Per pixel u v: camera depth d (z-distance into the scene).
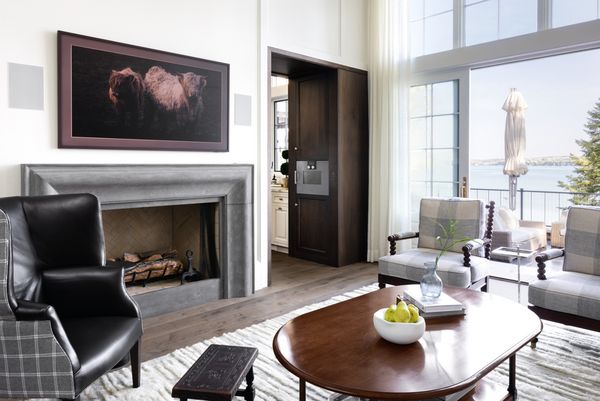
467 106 4.47
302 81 5.16
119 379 2.21
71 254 2.16
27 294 1.97
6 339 1.61
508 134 6.08
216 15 3.61
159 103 3.23
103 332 1.85
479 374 1.45
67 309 2.09
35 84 2.69
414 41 4.91
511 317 1.99
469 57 4.37
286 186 5.84
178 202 3.36
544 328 2.86
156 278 3.64
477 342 1.71
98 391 2.09
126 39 3.08
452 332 1.81
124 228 3.70
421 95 4.85
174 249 4.06
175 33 3.35
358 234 5.08
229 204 3.64
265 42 3.96
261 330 2.89
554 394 2.02
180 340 2.76
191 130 3.43
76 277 2.07
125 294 2.08
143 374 2.26
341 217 4.85
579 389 2.07
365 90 5.10
